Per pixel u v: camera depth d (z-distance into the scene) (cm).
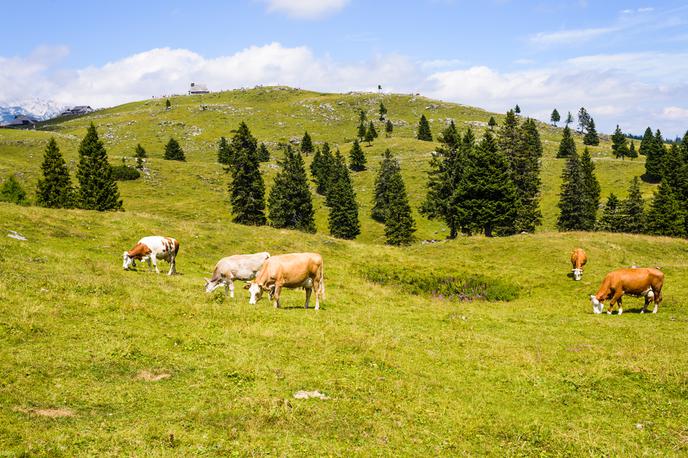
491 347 1728
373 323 1967
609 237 4478
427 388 1308
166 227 3731
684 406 1231
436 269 3506
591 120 17712
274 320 1781
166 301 1853
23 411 963
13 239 2609
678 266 3294
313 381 1257
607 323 2142
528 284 3216
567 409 1228
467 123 19512
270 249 3775
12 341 1281
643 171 11456
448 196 6988
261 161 13700
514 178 7062
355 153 12644
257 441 934
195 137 16838
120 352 1312
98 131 17812
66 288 1781
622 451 1000
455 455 970
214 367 1294
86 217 3544
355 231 8800
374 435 1014
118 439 895
